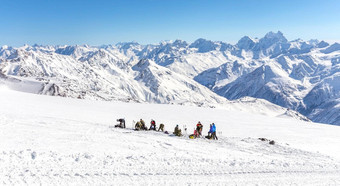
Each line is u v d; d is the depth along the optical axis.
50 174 13.06
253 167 18.11
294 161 21.80
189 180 14.19
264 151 26.86
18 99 65.38
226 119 67.50
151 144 22.41
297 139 44.31
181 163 17.31
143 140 23.70
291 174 17.31
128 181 13.17
